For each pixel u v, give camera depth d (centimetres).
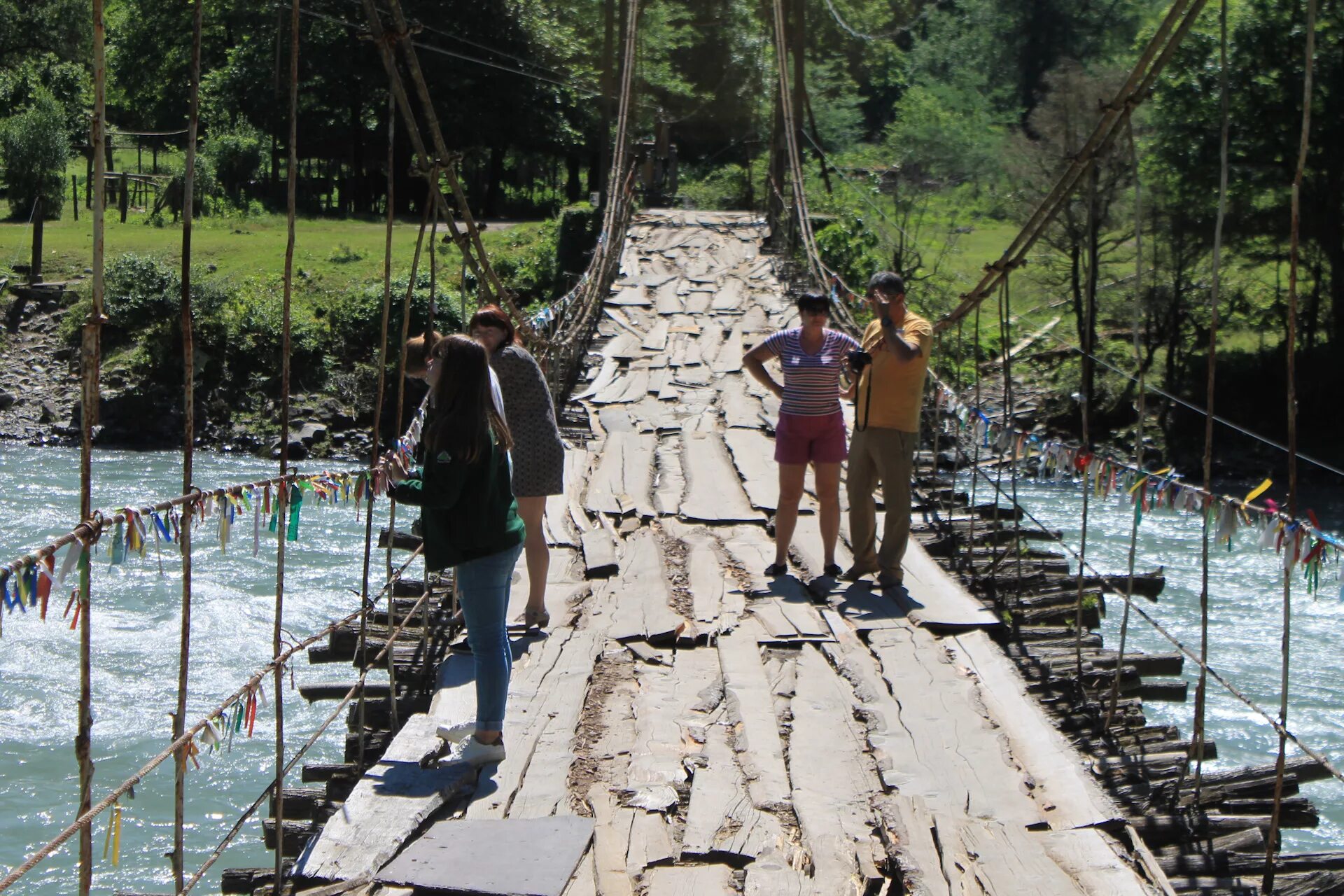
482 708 510
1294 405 437
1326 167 2692
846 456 782
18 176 3250
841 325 1586
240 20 4116
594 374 1504
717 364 1559
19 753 1077
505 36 4106
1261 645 1469
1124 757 580
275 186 4091
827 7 5506
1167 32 541
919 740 548
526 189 4881
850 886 432
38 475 2078
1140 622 1544
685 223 2673
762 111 4375
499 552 504
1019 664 669
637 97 3647
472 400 486
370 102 4138
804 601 735
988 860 444
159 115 4788
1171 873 493
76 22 4769
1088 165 628
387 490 521
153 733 1127
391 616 602
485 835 457
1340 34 2602
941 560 860
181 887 384
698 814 479
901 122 4238
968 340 2850
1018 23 5741
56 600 1413
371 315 2616
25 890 883
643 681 619
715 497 968
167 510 360
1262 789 550
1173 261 2805
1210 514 500
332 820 464
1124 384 2736
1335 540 418
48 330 2634
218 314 2567
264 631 1361
